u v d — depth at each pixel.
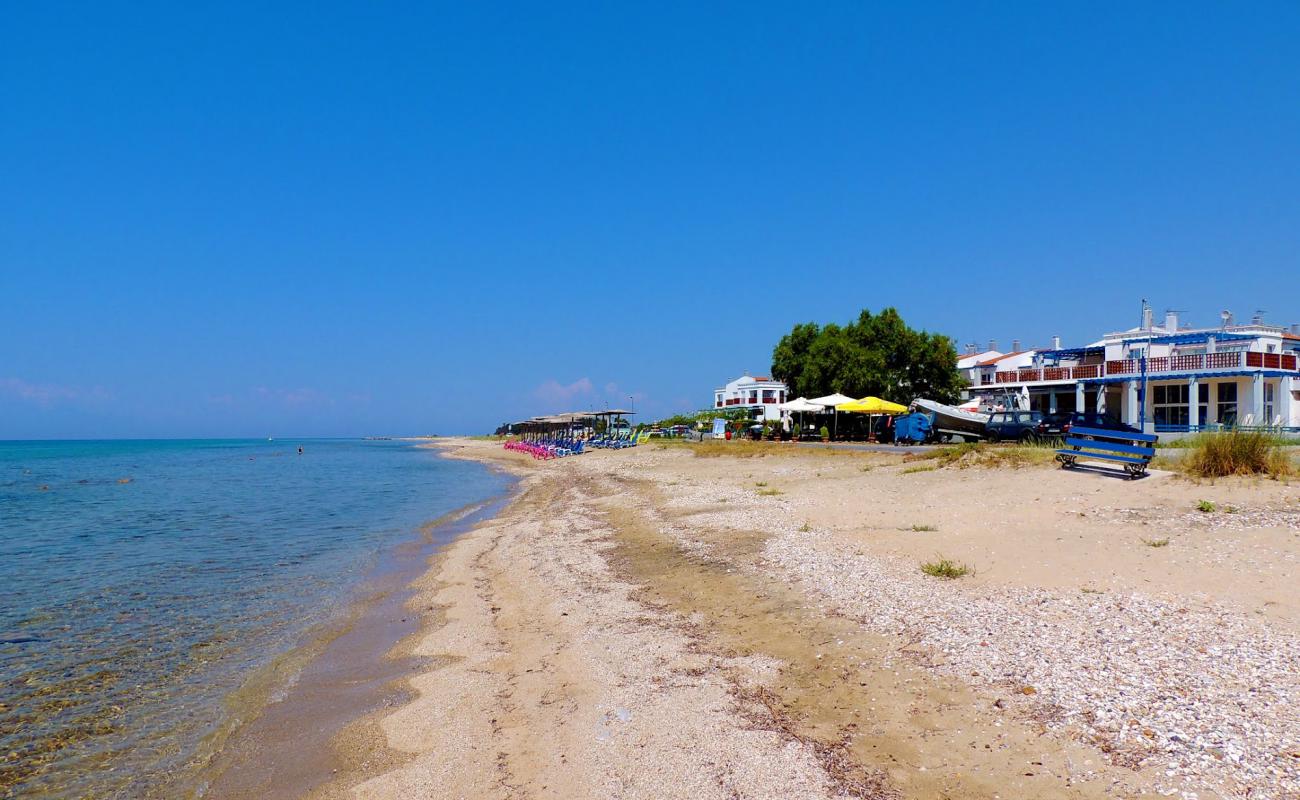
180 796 6.11
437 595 12.87
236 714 7.79
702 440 53.09
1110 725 5.77
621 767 5.90
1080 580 9.49
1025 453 18.61
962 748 5.71
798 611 9.59
